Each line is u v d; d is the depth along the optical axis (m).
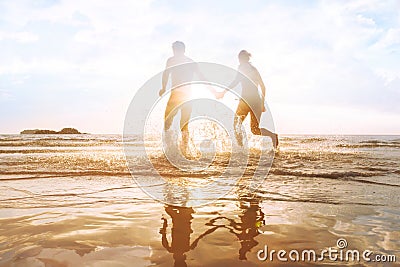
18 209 1.90
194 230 1.54
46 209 1.91
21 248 1.28
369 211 1.90
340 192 2.43
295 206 2.02
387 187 2.64
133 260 1.19
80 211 1.87
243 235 1.47
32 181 2.87
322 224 1.64
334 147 8.83
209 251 1.28
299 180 2.97
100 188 2.58
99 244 1.34
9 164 3.97
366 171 3.49
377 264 1.17
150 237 1.44
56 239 1.39
